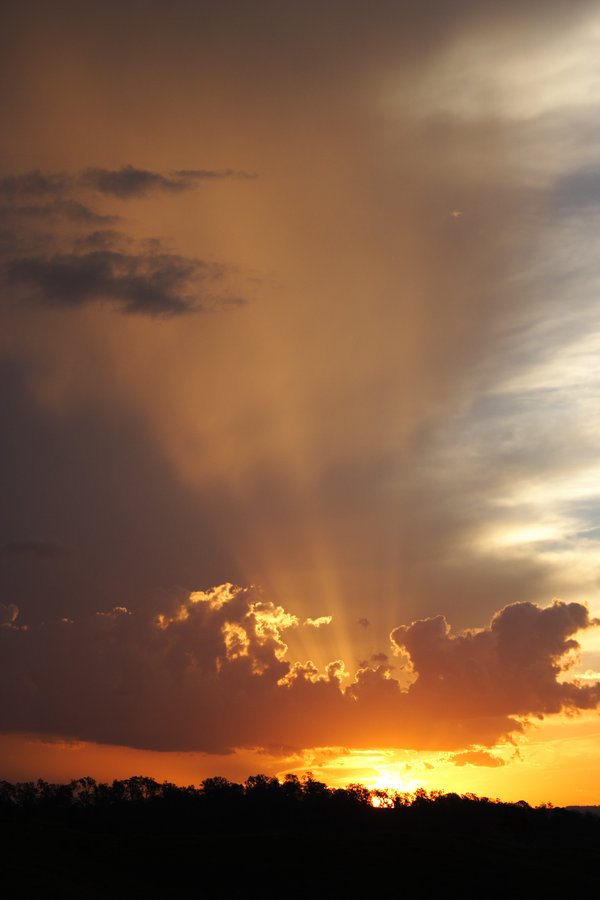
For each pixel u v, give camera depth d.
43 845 127.25
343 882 124.12
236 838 136.75
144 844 132.88
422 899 120.12
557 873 132.75
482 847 142.75
